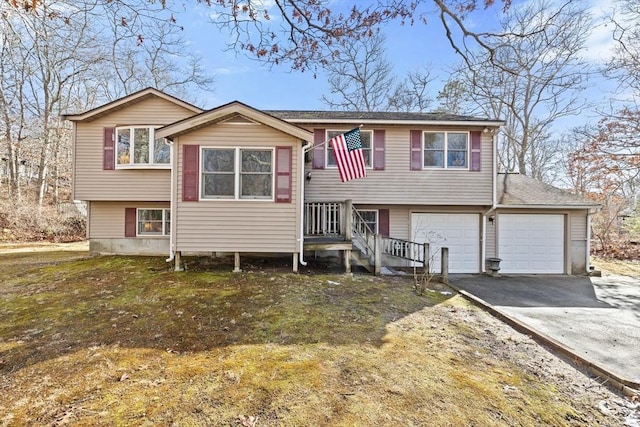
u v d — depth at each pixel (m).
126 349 4.06
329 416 2.88
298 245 8.05
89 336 4.44
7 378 3.39
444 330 5.09
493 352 4.44
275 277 7.63
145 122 10.51
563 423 3.01
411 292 7.09
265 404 3.02
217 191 7.95
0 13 5.15
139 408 2.91
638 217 16.52
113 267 8.74
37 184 21.23
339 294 6.57
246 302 5.83
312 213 9.09
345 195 10.71
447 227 11.25
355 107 22.73
